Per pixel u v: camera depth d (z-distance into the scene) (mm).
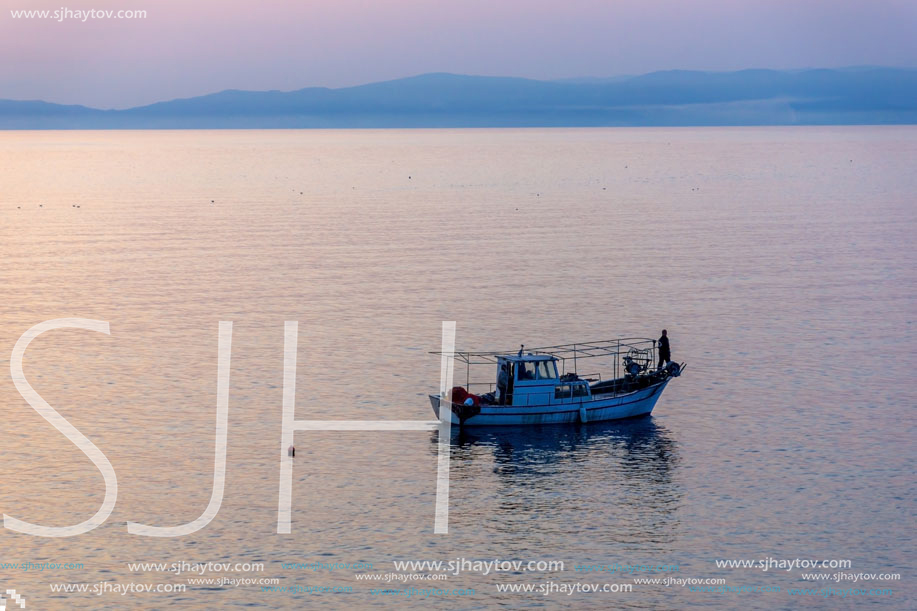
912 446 56938
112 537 46062
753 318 89188
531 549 45375
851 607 40938
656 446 57812
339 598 41344
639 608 40844
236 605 40812
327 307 94188
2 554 44469
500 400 61938
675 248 136125
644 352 67250
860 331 84312
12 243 142250
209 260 125250
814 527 47281
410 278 110500
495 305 94500
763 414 62875
